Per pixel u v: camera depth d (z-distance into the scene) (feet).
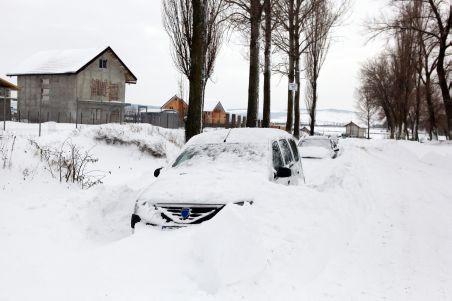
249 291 14.97
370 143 140.87
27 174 31.24
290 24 88.48
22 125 95.61
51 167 35.53
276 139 26.73
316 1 88.43
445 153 84.12
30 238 20.20
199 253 16.30
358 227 24.94
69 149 54.70
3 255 18.04
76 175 35.94
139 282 15.48
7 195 26.17
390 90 204.85
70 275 16.24
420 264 18.90
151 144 65.31
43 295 14.67
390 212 29.04
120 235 23.90
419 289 16.19
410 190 38.06
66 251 19.63
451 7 104.73
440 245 21.65
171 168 24.31
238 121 169.89
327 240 20.42
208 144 25.72
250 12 57.41
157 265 16.34
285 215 19.95
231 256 15.74
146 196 20.35
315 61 126.21
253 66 57.98
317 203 22.81
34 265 17.33
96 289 15.06
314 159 61.36
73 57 153.79
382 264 18.83
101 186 28.94
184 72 72.08
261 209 19.62
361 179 38.68
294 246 18.33
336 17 109.29
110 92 159.53
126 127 73.10
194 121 44.16
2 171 30.45
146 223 19.53
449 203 32.27
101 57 155.53
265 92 69.46
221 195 19.45
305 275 16.92
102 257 17.30
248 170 22.57
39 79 155.12
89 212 24.93
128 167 54.70
